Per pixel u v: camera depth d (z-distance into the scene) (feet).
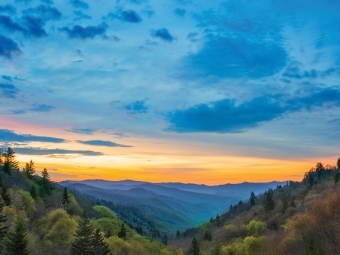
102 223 360.28
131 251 304.91
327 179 626.23
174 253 386.93
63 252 263.49
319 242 212.43
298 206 447.83
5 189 320.09
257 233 407.03
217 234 529.86
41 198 429.79
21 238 203.82
